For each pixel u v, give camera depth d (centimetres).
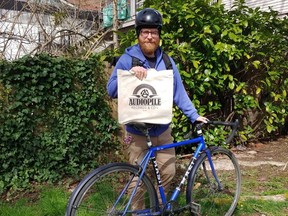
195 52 430
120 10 821
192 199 263
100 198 226
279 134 585
